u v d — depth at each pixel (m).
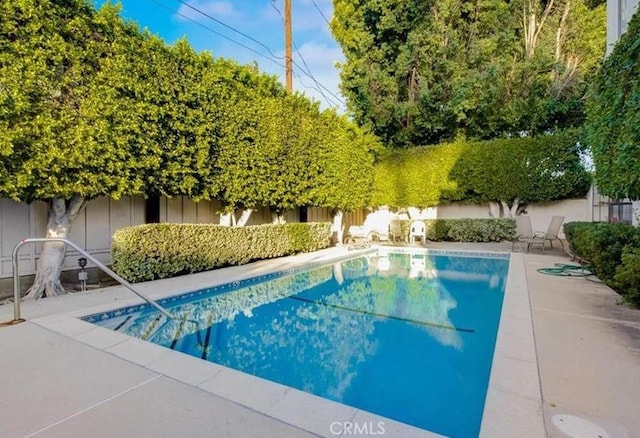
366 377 3.64
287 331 5.07
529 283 6.07
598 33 14.80
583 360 2.92
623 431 1.98
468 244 13.30
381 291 7.34
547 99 13.98
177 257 6.88
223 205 8.64
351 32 16.17
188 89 7.03
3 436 2.00
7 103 4.51
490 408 2.20
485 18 15.09
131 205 7.71
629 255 4.72
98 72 5.55
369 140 14.67
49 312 4.36
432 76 15.05
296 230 10.34
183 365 2.91
